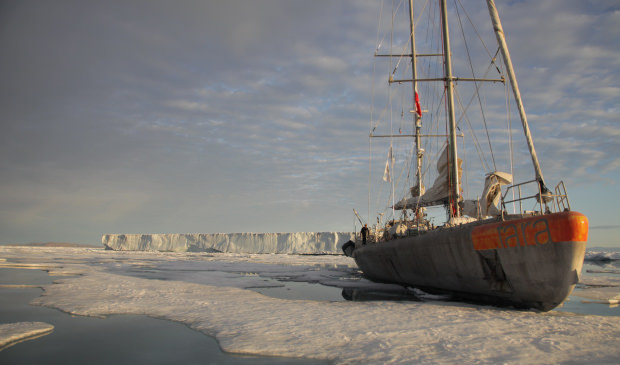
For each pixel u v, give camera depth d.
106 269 25.92
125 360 5.85
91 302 11.09
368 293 15.09
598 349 5.87
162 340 7.05
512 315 8.98
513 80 10.14
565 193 9.49
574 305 11.95
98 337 7.29
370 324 7.91
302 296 14.12
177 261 42.22
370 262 19.80
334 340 6.70
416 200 20.30
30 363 5.72
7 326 7.92
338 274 26.03
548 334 6.88
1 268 25.75
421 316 8.80
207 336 7.35
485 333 6.99
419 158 22.66
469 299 12.25
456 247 11.79
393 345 6.26
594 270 30.05
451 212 14.98
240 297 12.43
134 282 16.45
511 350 5.84
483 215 12.27
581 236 8.54
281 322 8.23
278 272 27.55
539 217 9.08
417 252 14.10
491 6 10.56
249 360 5.75
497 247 10.17
